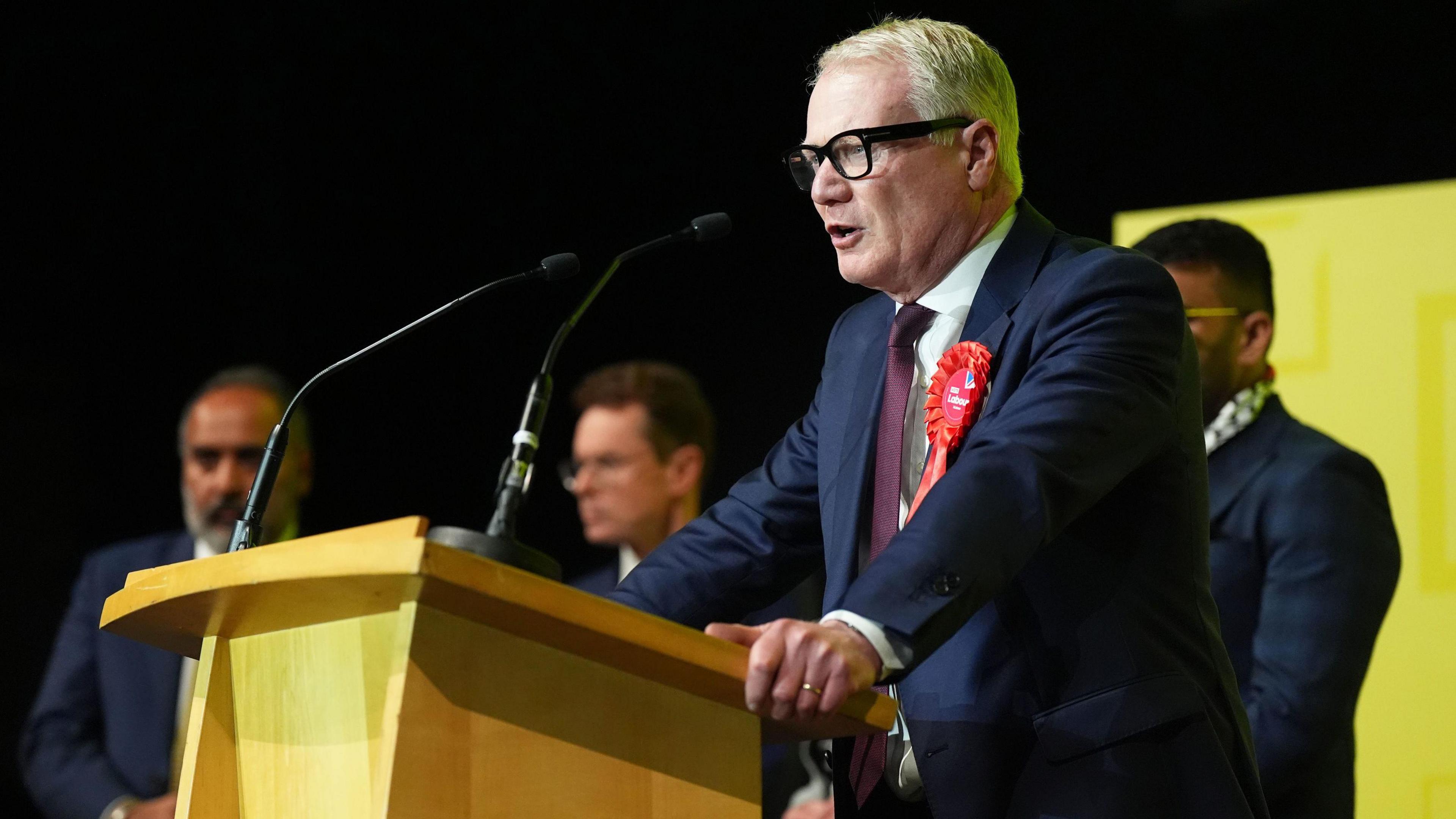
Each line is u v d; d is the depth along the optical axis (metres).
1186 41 9.77
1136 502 3.52
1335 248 7.69
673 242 3.79
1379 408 7.46
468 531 2.65
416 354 12.36
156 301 12.36
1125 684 3.35
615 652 2.52
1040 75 10.12
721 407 11.49
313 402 12.43
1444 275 7.43
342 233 12.28
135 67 11.66
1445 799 6.93
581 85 11.59
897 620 2.74
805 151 4.00
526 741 2.52
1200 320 6.82
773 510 4.13
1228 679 3.58
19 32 11.38
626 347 11.86
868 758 3.65
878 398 3.93
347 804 2.62
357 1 11.44
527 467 3.16
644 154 11.66
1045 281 3.68
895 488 3.75
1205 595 3.61
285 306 12.37
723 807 2.72
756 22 11.03
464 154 11.97
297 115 11.93
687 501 8.08
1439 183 7.98
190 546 7.99
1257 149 9.59
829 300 11.34
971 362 3.59
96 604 7.91
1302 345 7.68
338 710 2.68
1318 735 6.06
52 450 12.38
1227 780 3.30
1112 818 3.23
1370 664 7.16
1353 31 9.31
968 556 2.87
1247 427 6.74
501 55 11.59
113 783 7.38
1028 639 3.42
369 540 2.34
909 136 3.85
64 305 12.30
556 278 3.75
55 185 11.99
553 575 2.71
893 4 10.53
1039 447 3.11
